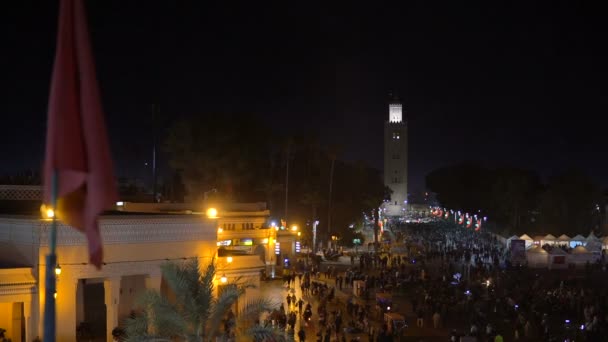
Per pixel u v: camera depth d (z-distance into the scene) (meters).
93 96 6.91
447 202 145.12
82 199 7.29
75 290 24.42
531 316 38.25
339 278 49.62
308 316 34.75
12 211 32.84
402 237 108.88
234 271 29.19
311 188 77.44
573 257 64.75
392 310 38.78
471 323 36.47
